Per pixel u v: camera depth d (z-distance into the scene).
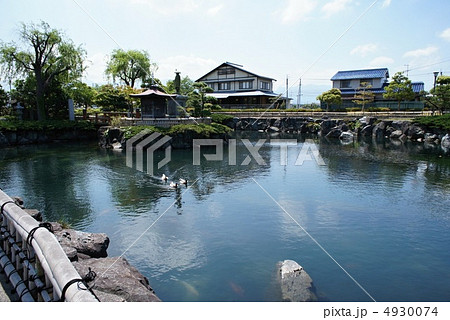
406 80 45.91
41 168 22.19
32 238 5.13
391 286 8.28
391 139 40.28
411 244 10.71
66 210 13.76
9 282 5.58
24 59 37.44
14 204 6.48
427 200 15.27
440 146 33.50
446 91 38.81
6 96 40.38
